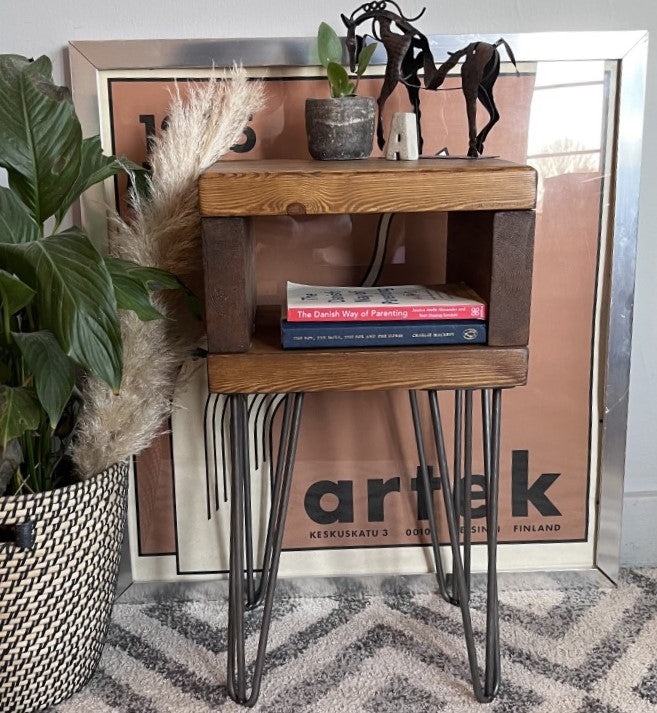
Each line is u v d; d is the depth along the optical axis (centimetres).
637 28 132
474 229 114
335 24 129
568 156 133
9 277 92
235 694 118
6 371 106
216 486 142
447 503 118
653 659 126
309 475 143
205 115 118
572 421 143
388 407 141
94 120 129
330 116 116
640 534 152
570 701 117
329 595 146
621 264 137
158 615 141
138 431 114
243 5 128
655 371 146
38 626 108
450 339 108
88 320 91
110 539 117
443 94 130
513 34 128
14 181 102
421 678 122
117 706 117
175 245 116
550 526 147
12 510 102
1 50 127
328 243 136
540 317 139
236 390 106
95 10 127
